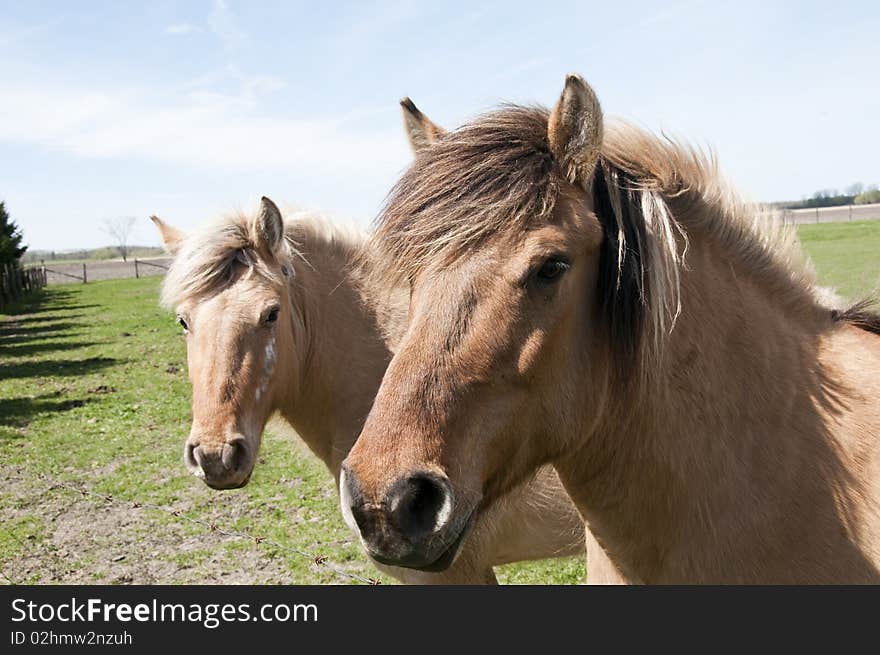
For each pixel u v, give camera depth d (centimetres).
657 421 199
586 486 212
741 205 225
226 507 710
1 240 3512
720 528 199
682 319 199
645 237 190
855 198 5581
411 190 188
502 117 191
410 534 160
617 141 206
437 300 175
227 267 383
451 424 168
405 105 232
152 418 1099
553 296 174
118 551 608
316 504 710
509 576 538
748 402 202
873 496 194
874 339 225
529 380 175
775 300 222
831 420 202
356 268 402
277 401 390
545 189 176
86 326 2475
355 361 393
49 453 919
